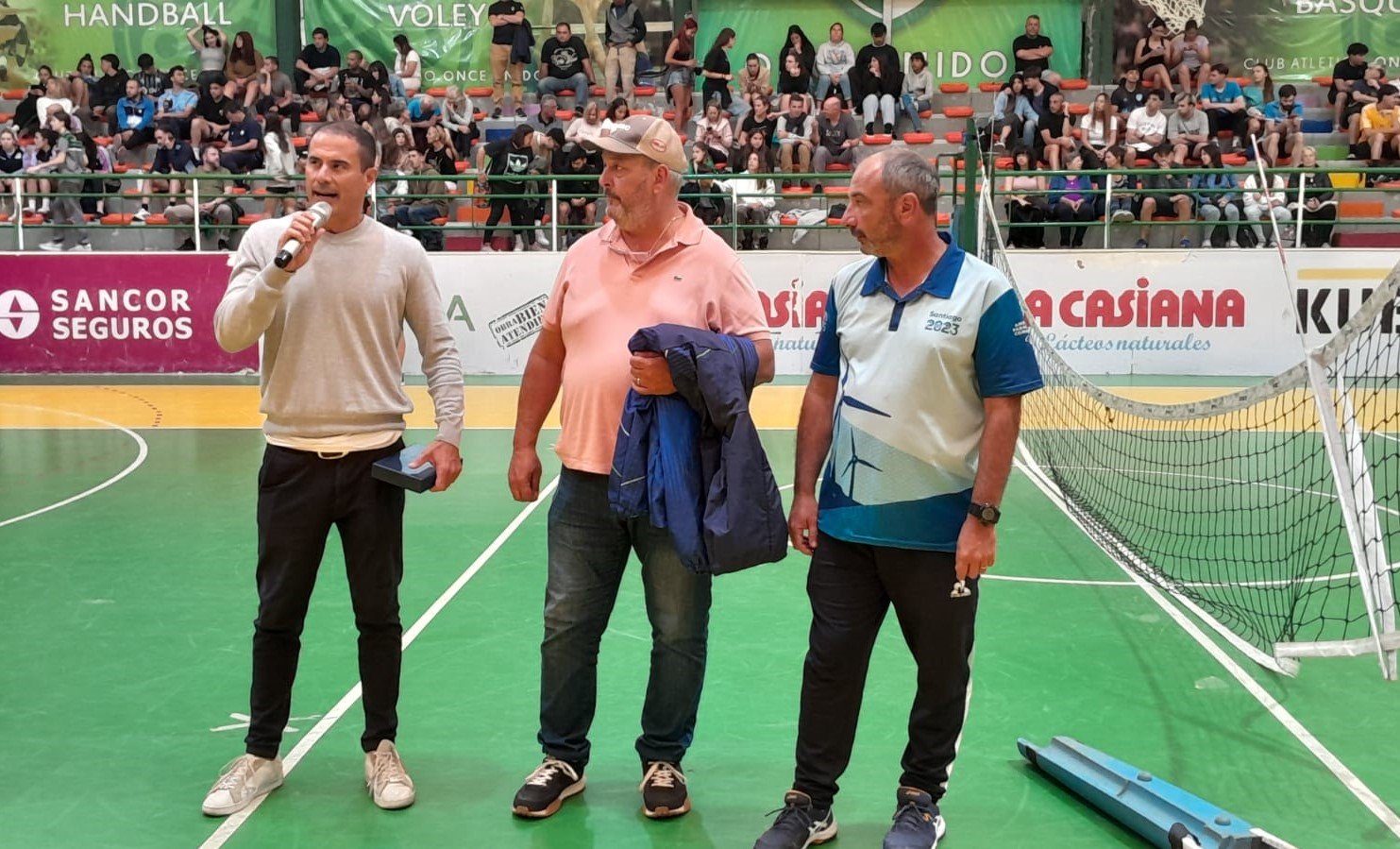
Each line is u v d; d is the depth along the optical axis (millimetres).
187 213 16469
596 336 3838
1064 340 15125
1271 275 14820
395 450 4023
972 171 10109
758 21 19844
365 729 4273
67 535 8000
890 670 5461
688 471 3650
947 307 3473
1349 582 6773
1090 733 4801
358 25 19859
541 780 4078
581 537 3928
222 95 17922
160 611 6363
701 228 3914
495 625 6090
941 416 3523
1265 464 10375
